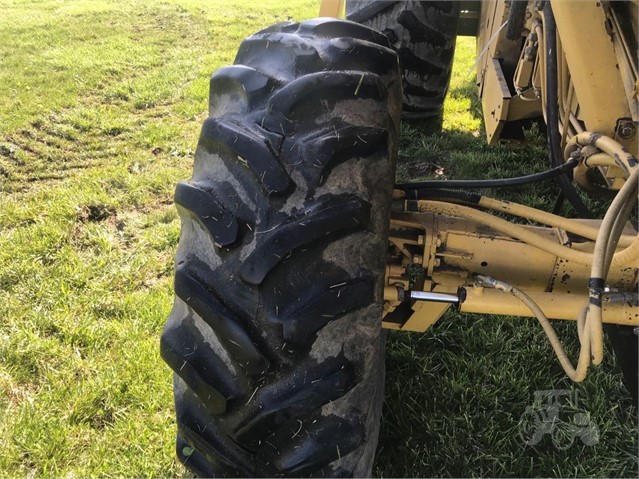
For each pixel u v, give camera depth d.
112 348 2.67
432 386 2.45
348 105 1.52
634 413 2.33
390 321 2.03
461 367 2.55
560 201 2.78
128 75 6.11
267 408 1.50
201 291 1.50
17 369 2.54
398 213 1.87
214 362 1.55
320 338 1.48
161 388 2.45
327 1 2.64
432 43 3.61
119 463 2.18
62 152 4.42
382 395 1.98
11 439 2.24
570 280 1.86
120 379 2.49
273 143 1.46
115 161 4.29
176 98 5.50
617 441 2.22
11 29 7.87
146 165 4.24
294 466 1.55
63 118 4.97
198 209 1.50
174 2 9.66
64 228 3.45
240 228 1.47
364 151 1.50
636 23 1.57
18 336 2.68
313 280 1.46
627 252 1.57
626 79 1.61
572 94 2.17
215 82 1.69
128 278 3.09
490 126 3.33
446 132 4.60
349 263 1.49
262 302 1.46
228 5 9.56
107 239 3.37
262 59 1.64
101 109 5.21
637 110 1.61
